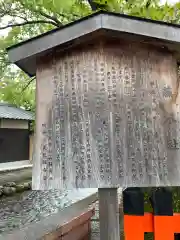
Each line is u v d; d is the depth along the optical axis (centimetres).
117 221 262
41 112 265
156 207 269
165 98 261
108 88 263
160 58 266
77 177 250
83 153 254
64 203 711
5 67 852
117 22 246
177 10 413
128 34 255
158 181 247
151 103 260
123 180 248
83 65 268
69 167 253
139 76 264
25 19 807
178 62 304
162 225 266
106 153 253
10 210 637
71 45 268
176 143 253
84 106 262
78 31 250
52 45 255
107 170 250
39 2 591
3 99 851
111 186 247
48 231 335
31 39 258
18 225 502
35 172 255
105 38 267
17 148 1611
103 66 266
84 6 545
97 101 262
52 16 756
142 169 249
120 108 260
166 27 248
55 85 268
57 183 251
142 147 253
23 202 729
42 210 639
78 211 457
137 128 256
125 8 430
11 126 1546
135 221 271
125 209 274
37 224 371
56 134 260
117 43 268
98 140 255
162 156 251
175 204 372
